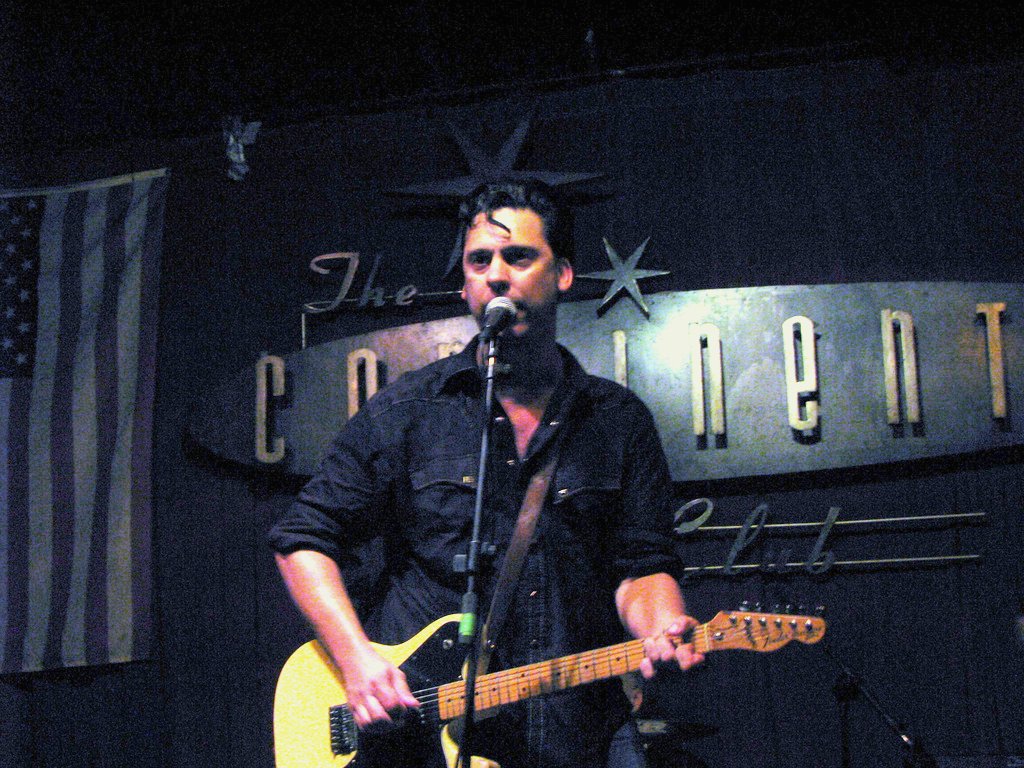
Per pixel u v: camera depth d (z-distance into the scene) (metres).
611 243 4.36
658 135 4.42
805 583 4.10
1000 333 3.99
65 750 4.46
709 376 4.18
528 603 2.62
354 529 2.78
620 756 2.61
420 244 4.52
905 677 3.99
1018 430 3.95
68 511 4.48
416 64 4.80
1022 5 4.30
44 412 4.52
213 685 4.41
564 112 4.51
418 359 4.38
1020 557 3.97
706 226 4.33
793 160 4.32
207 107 4.86
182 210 4.72
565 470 2.70
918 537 4.05
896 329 4.11
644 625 2.58
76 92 4.91
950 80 4.26
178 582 4.48
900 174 4.23
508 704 2.60
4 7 4.86
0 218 4.65
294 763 2.69
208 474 4.53
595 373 4.23
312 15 4.77
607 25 4.63
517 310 2.65
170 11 4.83
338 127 4.69
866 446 4.05
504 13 4.66
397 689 2.43
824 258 4.23
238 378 4.48
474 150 4.46
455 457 2.72
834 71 4.36
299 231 4.62
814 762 4.00
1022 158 4.15
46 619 4.43
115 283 4.61
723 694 4.10
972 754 3.90
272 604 4.42
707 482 4.21
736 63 4.46
